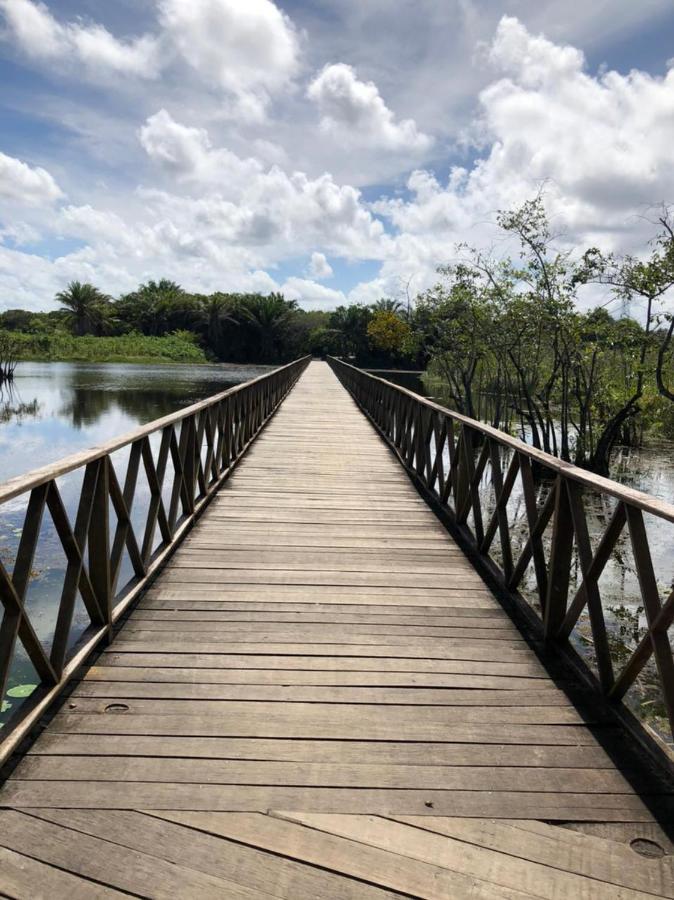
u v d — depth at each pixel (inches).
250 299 2274.9
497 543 236.2
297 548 154.8
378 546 158.4
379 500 207.2
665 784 72.6
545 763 75.9
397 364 2068.2
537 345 458.0
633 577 204.5
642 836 64.4
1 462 375.9
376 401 425.1
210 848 60.7
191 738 78.0
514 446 121.6
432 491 211.3
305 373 1127.6
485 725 83.4
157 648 101.6
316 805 67.2
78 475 319.6
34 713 77.4
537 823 65.8
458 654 103.0
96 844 60.6
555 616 103.4
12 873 56.8
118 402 748.6
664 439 529.3
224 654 100.2
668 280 317.7
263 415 405.7
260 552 151.0
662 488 356.5
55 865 57.9
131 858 59.1
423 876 58.2
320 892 56.1
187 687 89.8
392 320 1818.4
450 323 575.8
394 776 72.4
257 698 87.7
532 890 57.2
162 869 57.9
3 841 60.5
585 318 384.8
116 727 79.5
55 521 83.3
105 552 100.5
